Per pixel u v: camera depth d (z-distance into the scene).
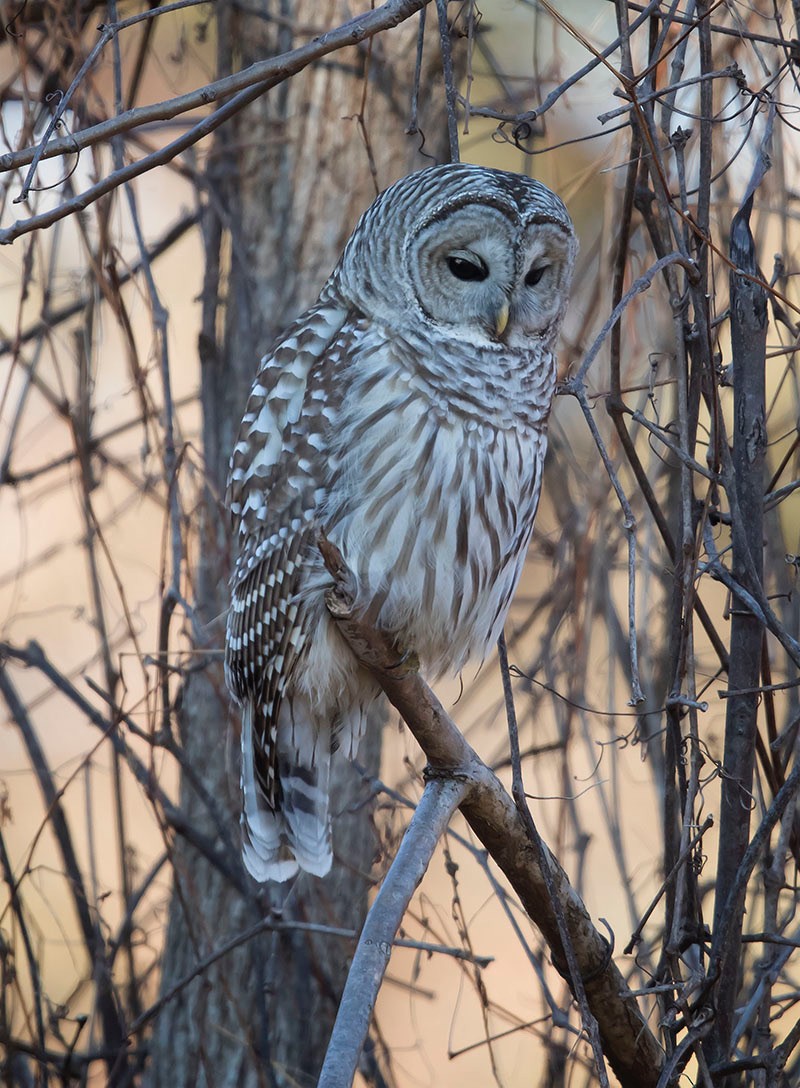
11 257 11.04
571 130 10.60
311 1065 10.17
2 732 14.06
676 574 7.24
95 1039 10.10
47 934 13.00
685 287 7.34
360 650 6.79
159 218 12.68
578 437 11.30
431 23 10.73
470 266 7.81
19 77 10.12
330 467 7.80
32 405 13.15
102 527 11.52
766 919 7.39
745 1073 7.47
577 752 11.59
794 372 8.30
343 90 10.77
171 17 11.80
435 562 7.76
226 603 10.28
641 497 9.95
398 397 7.73
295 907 10.37
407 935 10.94
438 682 8.50
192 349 14.90
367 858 10.59
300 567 7.91
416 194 7.89
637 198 7.67
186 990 10.49
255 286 10.81
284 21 10.55
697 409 7.18
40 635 14.77
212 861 9.81
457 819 12.68
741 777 7.27
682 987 7.05
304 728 8.40
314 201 10.78
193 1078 10.33
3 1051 10.03
